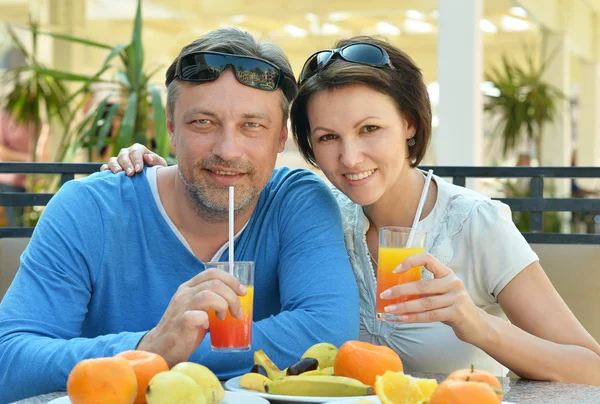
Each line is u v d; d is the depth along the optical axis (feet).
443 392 3.24
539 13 29.84
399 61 5.73
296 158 32.35
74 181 5.86
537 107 27.78
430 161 20.53
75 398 3.48
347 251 6.28
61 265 5.38
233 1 29.53
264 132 5.48
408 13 29.04
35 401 4.17
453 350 5.82
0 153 22.30
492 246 5.77
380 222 6.26
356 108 5.56
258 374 4.20
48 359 4.59
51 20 25.16
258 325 4.93
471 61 15.66
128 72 12.26
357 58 5.60
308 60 5.84
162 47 31.68
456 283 4.57
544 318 5.53
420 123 5.86
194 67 5.34
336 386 3.91
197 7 29.81
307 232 5.65
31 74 17.85
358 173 5.69
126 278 5.63
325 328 5.00
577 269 8.18
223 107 5.31
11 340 4.85
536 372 4.94
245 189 5.48
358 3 28.66
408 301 4.54
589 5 37.76
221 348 4.37
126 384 3.49
